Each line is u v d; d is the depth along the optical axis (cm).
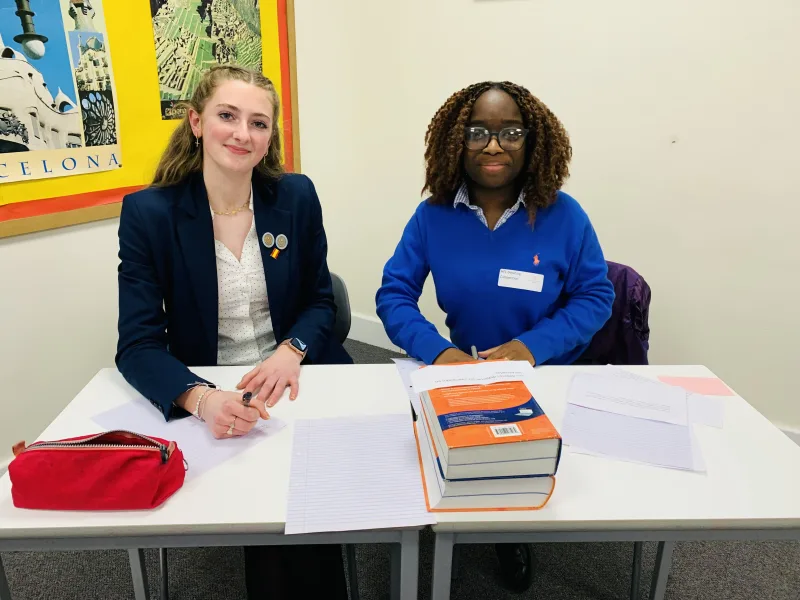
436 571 89
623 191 218
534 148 137
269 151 145
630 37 200
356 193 287
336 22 260
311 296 158
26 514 85
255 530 83
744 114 190
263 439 104
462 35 233
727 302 211
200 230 133
